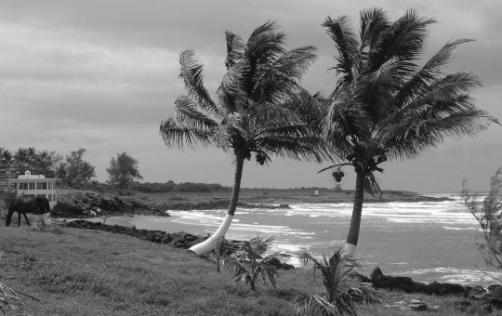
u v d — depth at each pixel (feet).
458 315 45.83
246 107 75.46
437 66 65.05
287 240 127.75
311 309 36.47
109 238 72.90
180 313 38.17
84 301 38.17
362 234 146.51
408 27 66.80
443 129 63.16
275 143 75.82
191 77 79.97
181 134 78.95
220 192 490.08
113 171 364.58
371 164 66.95
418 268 85.81
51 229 73.15
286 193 575.38
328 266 37.42
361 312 43.27
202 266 57.00
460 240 127.85
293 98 68.74
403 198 485.56
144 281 44.73
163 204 301.63
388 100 63.41
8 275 41.78
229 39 80.02
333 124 61.21
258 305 40.73
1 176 199.41
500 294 50.60
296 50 73.15
